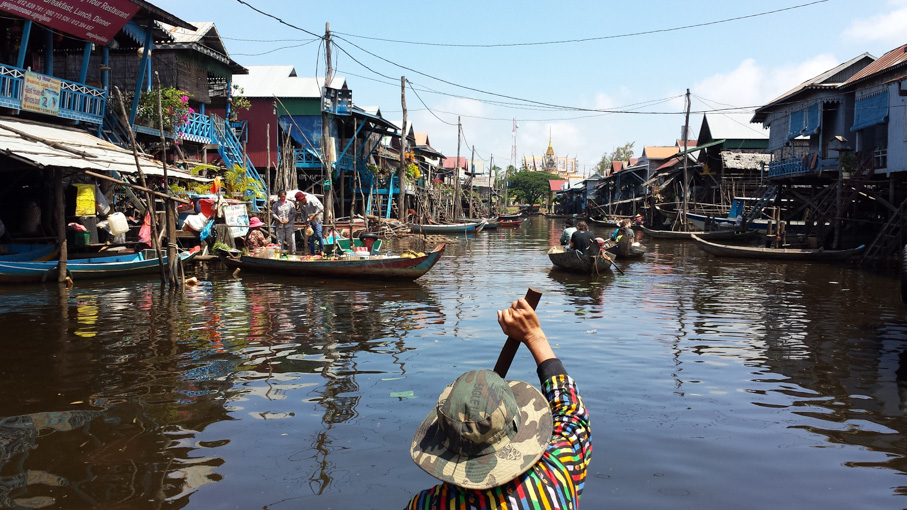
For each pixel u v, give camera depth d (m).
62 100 17.25
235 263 17.27
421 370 7.02
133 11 18.28
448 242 33.56
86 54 18.02
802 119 30.17
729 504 3.88
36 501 3.91
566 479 1.77
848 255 22.22
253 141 34.44
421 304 11.98
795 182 30.91
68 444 4.84
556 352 7.98
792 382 6.65
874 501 3.93
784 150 32.97
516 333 2.19
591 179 79.50
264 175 34.44
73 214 16.50
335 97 26.09
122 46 23.44
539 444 1.69
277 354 7.80
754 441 4.95
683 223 39.25
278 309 11.29
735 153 42.53
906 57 21.55
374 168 40.00
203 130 25.48
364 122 37.47
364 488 4.07
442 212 58.59
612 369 7.14
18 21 17.19
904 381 6.71
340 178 39.00
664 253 26.42
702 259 23.28
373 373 6.89
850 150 24.28
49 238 15.11
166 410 5.66
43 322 9.84
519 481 1.68
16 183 16.06
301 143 34.50
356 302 12.20
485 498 1.67
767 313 11.12
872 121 24.19
